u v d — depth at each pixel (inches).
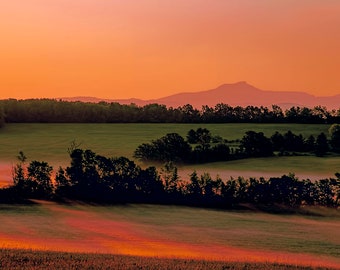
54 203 4687.5
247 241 3430.1
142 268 1927.9
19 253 2105.1
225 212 4522.6
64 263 1941.4
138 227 3865.7
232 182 4840.1
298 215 4451.3
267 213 4498.0
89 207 4596.5
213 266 2037.4
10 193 4835.1
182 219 4205.2
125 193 4877.0
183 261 2126.0
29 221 3932.1
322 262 2706.7
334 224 4109.3
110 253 2378.2
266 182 4808.1
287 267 2165.4
